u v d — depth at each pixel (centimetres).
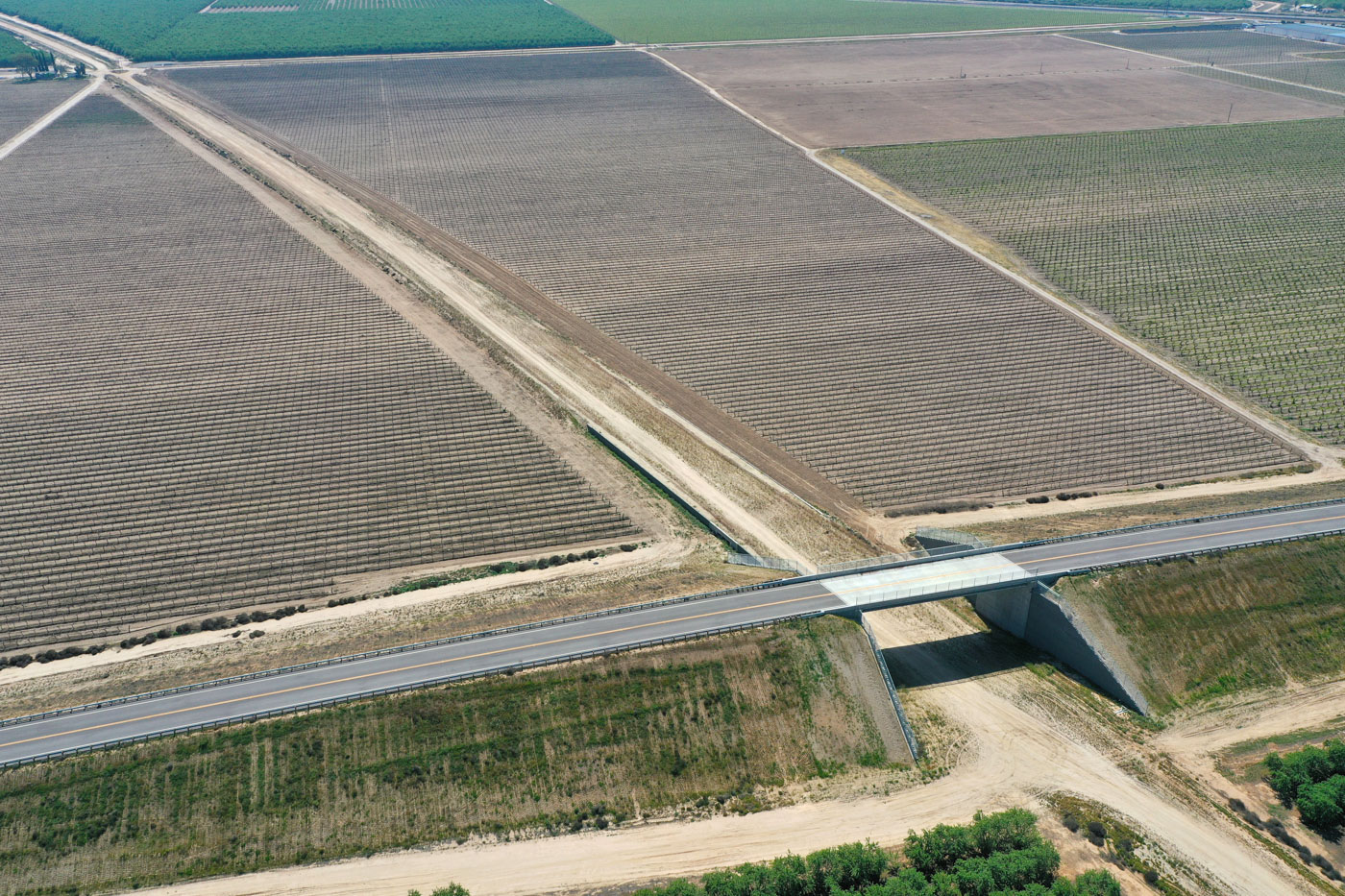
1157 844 6875
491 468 11019
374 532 10112
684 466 11112
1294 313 14512
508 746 7250
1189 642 8469
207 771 6988
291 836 6769
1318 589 8806
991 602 9362
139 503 10419
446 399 12156
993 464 11306
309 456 11119
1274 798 7238
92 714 7356
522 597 8994
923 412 12175
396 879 6562
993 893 6069
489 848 6781
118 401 11969
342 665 7800
